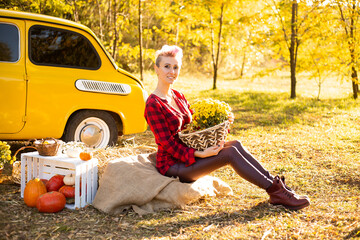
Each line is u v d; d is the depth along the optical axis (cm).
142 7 1542
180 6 1452
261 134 729
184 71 2147
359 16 1207
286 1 1255
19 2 950
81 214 331
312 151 596
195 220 315
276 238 278
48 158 364
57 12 1001
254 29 1295
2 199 355
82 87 514
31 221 307
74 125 518
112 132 554
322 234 280
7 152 399
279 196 331
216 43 1653
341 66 1188
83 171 352
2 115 458
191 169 339
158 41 2005
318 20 1150
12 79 461
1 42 466
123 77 566
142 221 312
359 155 567
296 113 962
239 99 1177
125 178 340
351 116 913
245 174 329
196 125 334
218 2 1348
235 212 331
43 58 493
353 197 376
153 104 332
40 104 481
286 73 2636
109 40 1455
